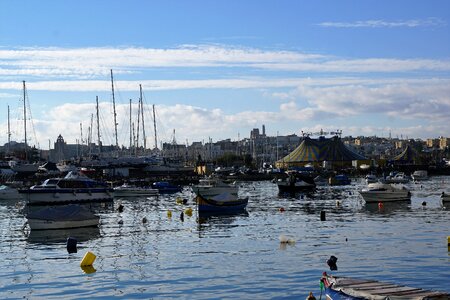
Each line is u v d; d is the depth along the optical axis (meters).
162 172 171.12
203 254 45.06
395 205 90.56
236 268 39.38
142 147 184.50
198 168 194.00
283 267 39.38
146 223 67.50
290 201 103.00
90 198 99.06
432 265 39.38
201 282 35.66
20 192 94.50
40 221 60.66
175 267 40.16
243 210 81.75
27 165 149.25
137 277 37.31
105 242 52.41
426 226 61.16
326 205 92.81
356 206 90.06
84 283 35.97
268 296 32.16
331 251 45.41
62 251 47.72
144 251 47.03
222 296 32.41
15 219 74.44
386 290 27.23
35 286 35.44
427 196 112.19
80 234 57.94
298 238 52.94
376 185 97.44
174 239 53.66
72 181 99.31
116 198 113.50
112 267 40.56
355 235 54.50
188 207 91.56
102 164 161.25
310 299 30.55
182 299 32.03
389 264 39.91
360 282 28.75
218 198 79.94
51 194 95.50
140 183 142.75
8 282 36.53
